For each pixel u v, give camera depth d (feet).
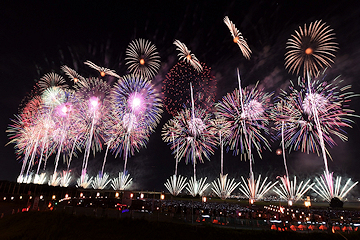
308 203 109.70
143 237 67.72
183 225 75.25
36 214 84.64
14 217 85.15
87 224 73.67
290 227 85.61
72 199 130.82
